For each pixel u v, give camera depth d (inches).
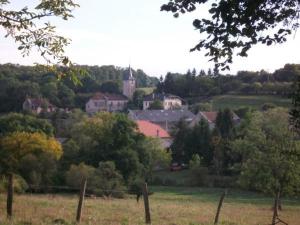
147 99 7849.4
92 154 2989.7
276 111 2588.6
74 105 7126.0
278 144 2192.4
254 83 6752.0
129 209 1079.6
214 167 3376.0
